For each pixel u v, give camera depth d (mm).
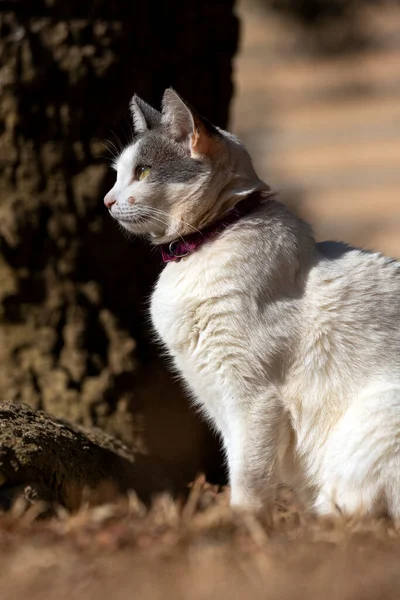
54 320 8930
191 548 5078
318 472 6664
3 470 6223
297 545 5195
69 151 8633
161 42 8906
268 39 41812
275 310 6516
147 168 6859
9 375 9016
